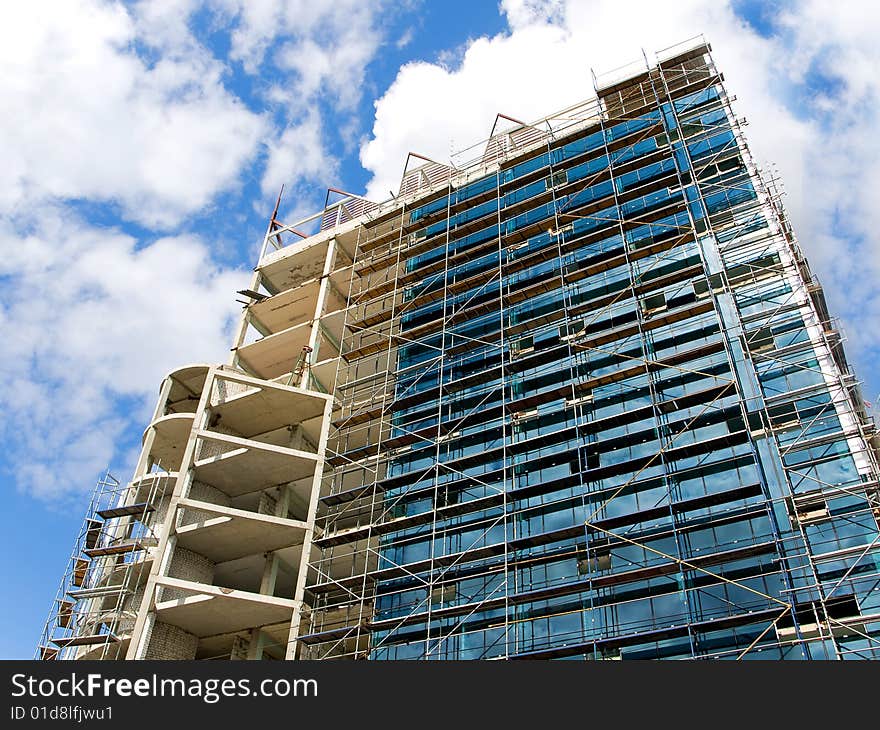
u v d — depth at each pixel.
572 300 47.66
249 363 63.41
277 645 47.28
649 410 39.62
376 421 50.78
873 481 31.81
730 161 47.56
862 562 31.27
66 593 46.25
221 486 51.69
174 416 52.78
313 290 63.53
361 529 44.59
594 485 39.25
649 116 53.53
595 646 33.12
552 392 42.81
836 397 35.78
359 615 42.38
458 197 60.22
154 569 44.38
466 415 46.38
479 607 38.28
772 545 32.28
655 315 43.81
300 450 51.31
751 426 37.16
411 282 57.44
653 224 46.00
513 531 40.34
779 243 42.34
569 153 55.62
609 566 36.78
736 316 40.78
